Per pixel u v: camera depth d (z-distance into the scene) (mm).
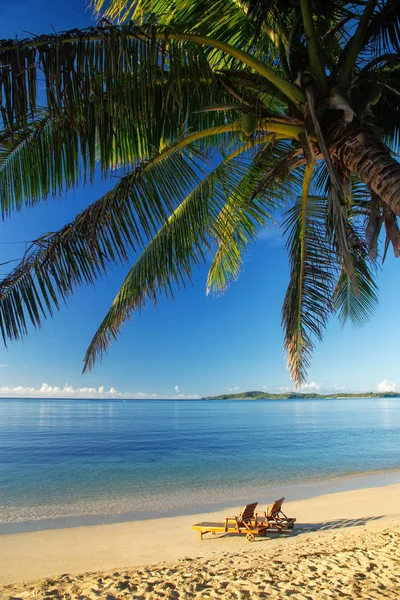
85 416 92438
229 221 5906
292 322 6488
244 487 16797
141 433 47812
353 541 8227
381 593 4742
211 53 4117
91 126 3395
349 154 3189
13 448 32469
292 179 6160
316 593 4949
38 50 2793
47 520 11789
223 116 4668
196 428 56000
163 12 3791
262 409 144375
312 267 6266
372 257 3600
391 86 4137
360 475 19516
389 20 3994
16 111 2766
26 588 6215
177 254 5129
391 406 168125
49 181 3795
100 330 5684
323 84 3344
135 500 14516
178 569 6879
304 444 34438
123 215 4090
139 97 3174
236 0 3809
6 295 3723
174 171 4570
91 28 2881
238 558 7539
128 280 5520
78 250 3943
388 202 2932
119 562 8250
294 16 3842
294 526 10570
